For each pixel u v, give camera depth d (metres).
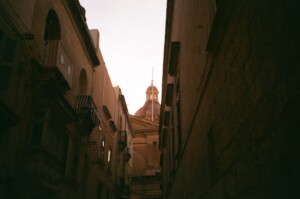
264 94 3.76
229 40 5.35
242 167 4.72
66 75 13.98
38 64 12.54
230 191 5.48
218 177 6.56
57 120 14.23
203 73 8.09
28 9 11.95
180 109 14.14
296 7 2.89
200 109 8.69
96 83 22.69
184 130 12.62
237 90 4.93
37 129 12.52
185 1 12.09
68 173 15.82
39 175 11.63
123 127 34.25
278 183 3.40
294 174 3.02
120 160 32.00
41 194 12.50
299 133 2.90
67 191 15.78
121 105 33.59
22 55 11.52
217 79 6.43
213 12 6.70
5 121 9.82
